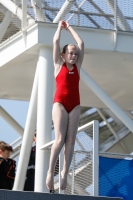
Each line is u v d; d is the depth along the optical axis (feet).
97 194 109.29
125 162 114.21
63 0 139.64
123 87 172.65
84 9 140.15
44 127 133.90
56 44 95.61
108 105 137.80
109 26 140.77
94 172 110.01
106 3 141.08
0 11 150.00
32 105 138.31
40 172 130.52
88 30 139.03
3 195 90.27
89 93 181.47
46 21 138.31
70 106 93.97
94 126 111.96
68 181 114.62
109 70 157.28
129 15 142.31
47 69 136.67
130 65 152.66
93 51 140.87
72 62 94.02
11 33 149.59
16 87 175.63
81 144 115.24
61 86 94.22
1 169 126.11
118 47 140.15
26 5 138.72
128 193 112.98
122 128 202.08
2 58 149.28
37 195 92.27
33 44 136.46
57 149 93.09
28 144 137.59
